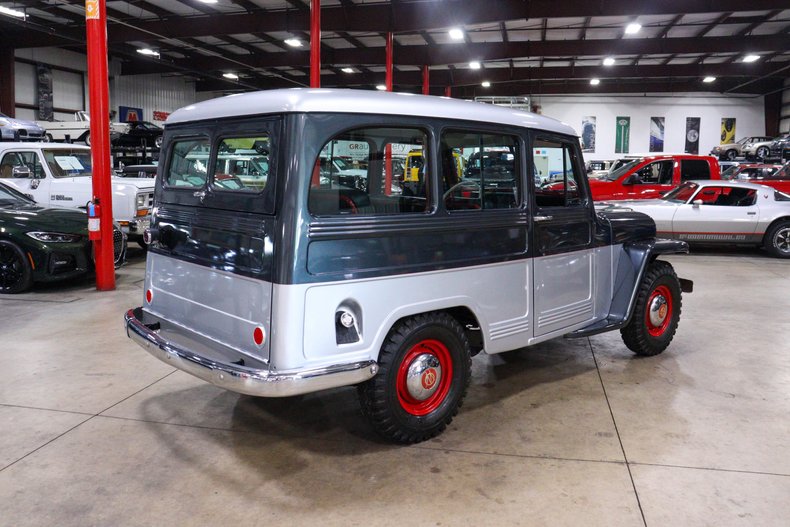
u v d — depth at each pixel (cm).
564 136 405
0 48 2256
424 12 1767
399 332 312
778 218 1062
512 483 290
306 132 274
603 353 507
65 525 253
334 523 256
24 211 719
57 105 2741
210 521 257
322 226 278
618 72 2864
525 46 2289
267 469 303
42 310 620
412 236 311
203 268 325
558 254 399
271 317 277
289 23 1897
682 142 3525
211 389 414
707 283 827
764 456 319
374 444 332
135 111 3044
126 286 748
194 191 334
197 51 2583
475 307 345
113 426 352
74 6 1917
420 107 314
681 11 1619
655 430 352
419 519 259
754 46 2173
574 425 359
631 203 1118
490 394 411
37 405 381
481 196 348
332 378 279
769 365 474
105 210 707
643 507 269
